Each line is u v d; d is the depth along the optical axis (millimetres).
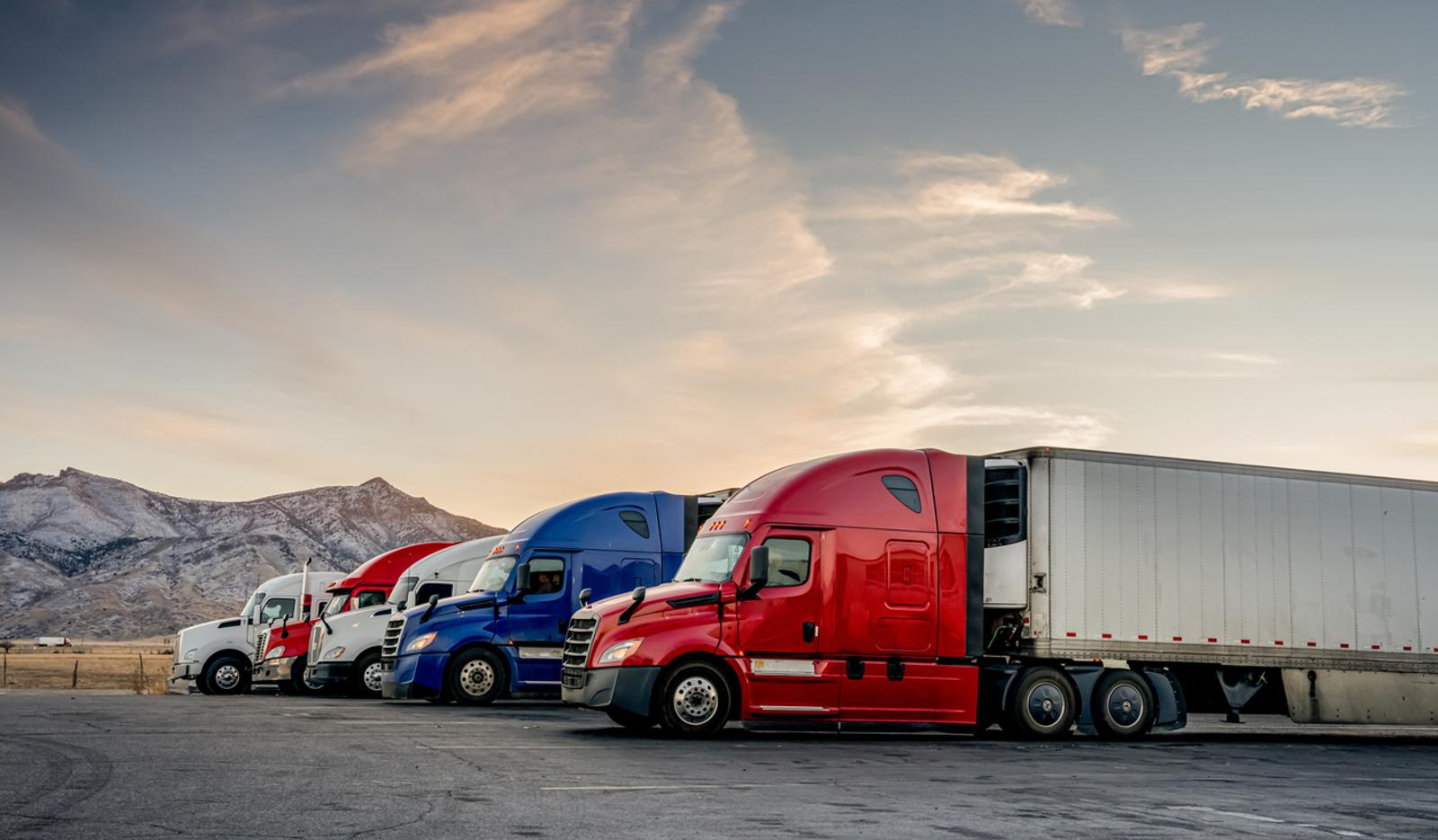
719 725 17016
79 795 9992
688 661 17016
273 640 30266
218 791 10367
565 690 17391
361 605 29922
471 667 23875
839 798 10984
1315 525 20250
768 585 17500
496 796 10438
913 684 17953
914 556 18234
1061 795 11617
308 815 9234
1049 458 18781
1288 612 19859
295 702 24766
